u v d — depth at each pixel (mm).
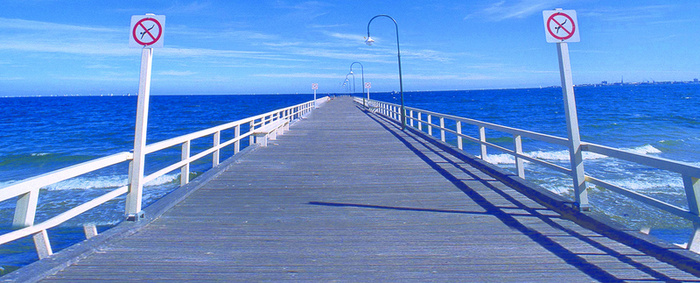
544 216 4672
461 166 8133
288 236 4070
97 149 24359
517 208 5043
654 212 8922
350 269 3229
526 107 69250
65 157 21234
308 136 14344
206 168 15484
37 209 9875
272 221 4594
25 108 88562
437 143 11391
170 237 3996
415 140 12891
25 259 6934
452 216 4750
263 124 12477
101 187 12367
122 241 3852
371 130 16562
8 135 33531
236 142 9750
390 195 5855
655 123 35562
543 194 5250
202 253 3572
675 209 3275
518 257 3455
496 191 5996
